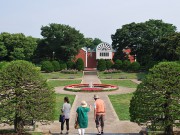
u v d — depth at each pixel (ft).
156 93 42.52
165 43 188.96
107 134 49.98
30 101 43.42
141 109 42.91
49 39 256.73
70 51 253.44
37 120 44.09
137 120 43.91
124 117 67.87
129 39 265.13
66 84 154.30
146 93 42.91
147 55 239.30
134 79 184.14
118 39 274.36
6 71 44.37
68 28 259.19
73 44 256.11
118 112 74.49
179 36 180.34
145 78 44.45
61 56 261.44
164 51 187.52
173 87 41.88
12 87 43.83
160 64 44.29
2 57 264.31
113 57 279.08
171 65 43.73
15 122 44.60
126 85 148.87
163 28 264.11
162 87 42.42
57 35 252.01
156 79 42.75
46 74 211.61
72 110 77.82
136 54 266.98
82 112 44.50
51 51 262.88
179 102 41.83
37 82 44.78
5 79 43.83
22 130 45.27
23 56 263.49
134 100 45.29
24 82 44.04
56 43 254.68
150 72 44.75
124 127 57.31
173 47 180.04
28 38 276.21
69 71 222.69
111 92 119.44
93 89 121.49
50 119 45.29
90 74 225.97
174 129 49.19
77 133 51.19
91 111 78.13
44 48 260.62
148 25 262.47
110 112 74.59
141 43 258.78
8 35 262.88
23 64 45.44
